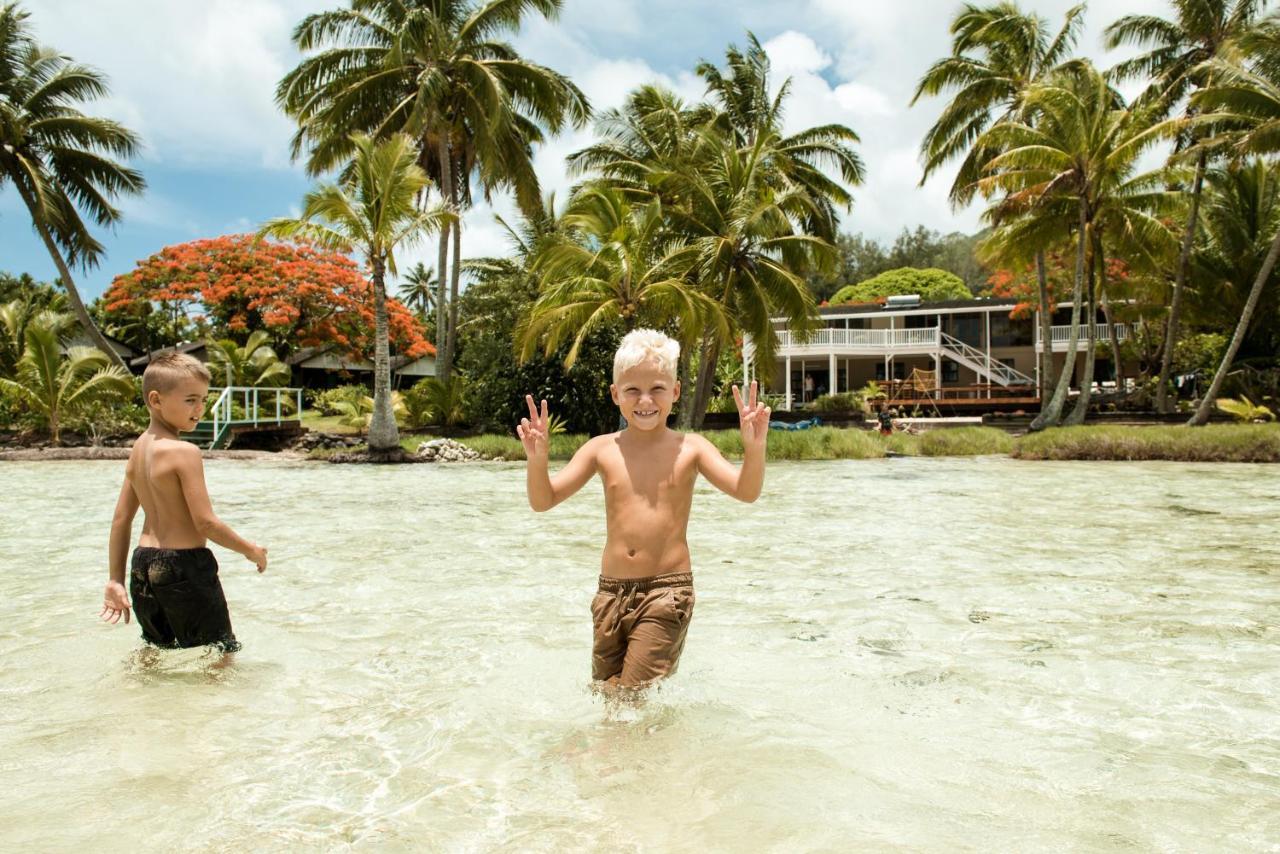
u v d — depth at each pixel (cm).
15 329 2627
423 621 403
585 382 2489
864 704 284
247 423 2342
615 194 2152
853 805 207
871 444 2038
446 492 1164
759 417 285
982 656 343
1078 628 390
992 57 2698
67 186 2627
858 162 2759
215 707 280
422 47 2433
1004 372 3922
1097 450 1852
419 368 4691
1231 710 279
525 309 2506
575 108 2695
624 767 230
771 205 2123
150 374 332
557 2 2458
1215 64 2119
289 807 205
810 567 557
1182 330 3438
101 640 366
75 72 2498
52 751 242
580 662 331
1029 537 693
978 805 207
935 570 544
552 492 291
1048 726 263
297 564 567
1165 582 501
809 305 2302
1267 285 2744
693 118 2759
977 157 2716
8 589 485
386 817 200
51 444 2323
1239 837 191
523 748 244
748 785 218
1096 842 188
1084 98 2423
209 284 3369
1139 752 242
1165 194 2558
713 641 367
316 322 3425
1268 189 2766
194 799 210
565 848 185
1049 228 2564
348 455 1998
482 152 2467
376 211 1972
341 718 270
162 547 330
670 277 2172
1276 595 463
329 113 2444
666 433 297
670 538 286
